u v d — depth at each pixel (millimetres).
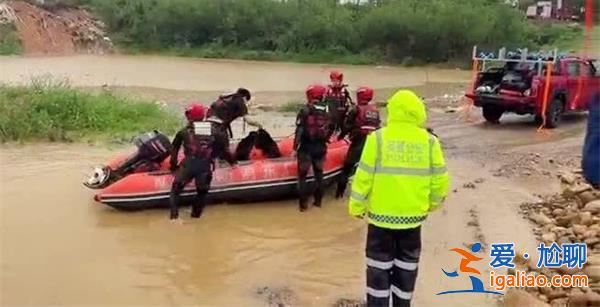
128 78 29562
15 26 44844
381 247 5098
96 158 10977
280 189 8750
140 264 6629
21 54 43219
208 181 7910
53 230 7500
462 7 45938
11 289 5922
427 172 5012
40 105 13852
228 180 8484
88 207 8367
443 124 15688
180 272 6461
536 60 14430
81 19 49750
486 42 44719
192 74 32719
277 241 7426
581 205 8570
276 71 36375
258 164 8719
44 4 48906
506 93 14750
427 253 7094
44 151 11430
